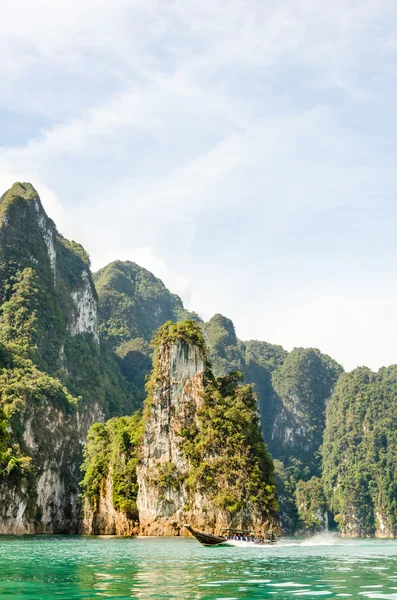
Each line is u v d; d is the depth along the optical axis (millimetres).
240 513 93500
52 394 143000
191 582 31344
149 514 101312
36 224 188625
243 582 31531
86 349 192125
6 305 166250
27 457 124938
